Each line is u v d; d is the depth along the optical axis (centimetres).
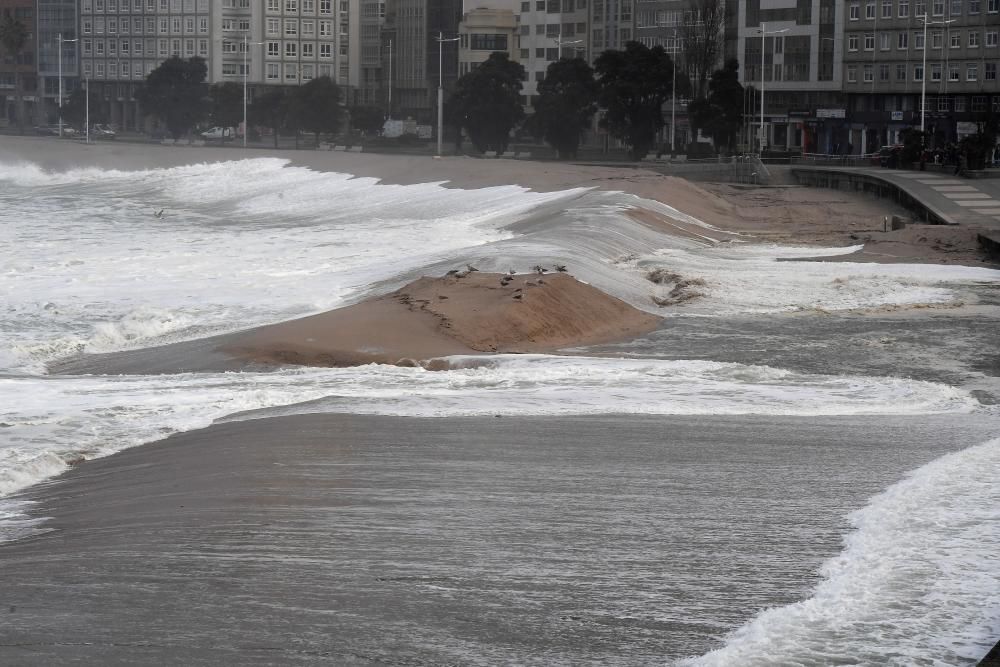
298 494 2520
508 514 2355
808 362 4691
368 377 4159
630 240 8106
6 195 15838
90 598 1880
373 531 2238
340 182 15025
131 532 2269
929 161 16212
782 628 1692
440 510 2389
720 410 3509
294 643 1686
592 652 1641
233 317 5631
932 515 2277
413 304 5372
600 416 3394
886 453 2917
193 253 8388
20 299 6191
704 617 1773
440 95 19662
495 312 5172
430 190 13312
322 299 6053
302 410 3481
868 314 5806
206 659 1633
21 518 2477
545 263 6444
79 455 3042
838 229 10069
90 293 6362
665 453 2912
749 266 7356
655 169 16650
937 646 1628
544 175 13412
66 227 10919
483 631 1725
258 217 12281
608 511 2378
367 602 1842
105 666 1612
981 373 4494
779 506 2402
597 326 5384
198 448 3034
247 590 1906
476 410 3478
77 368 4628
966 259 7856
